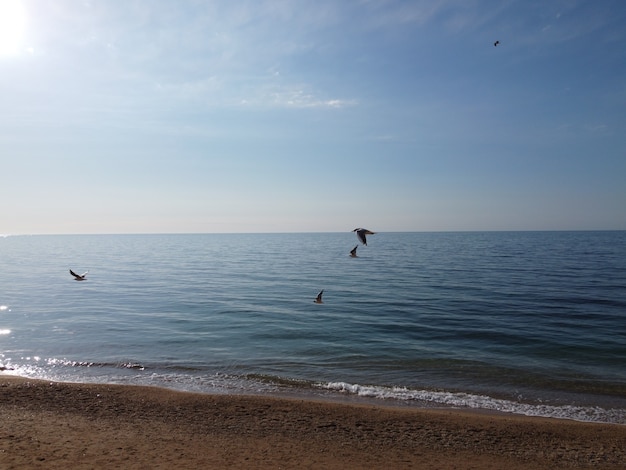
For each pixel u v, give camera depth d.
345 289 46.78
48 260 96.31
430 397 17.36
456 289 45.72
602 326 29.12
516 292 43.12
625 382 18.92
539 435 13.73
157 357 22.75
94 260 95.94
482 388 18.36
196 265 80.50
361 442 13.05
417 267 70.69
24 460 10.48
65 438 12.32
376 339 26.22
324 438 13.27
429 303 37.94
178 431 13.45
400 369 20.83
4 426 13.16
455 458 12.09
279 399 16.70
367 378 19.67
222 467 10.85
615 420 15.09
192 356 22.94
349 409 15.76
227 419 14.66
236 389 18.27
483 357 22.56
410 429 14.09
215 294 44.38
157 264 83.44
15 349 24.14
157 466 10.64
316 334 27.47
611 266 68.69
